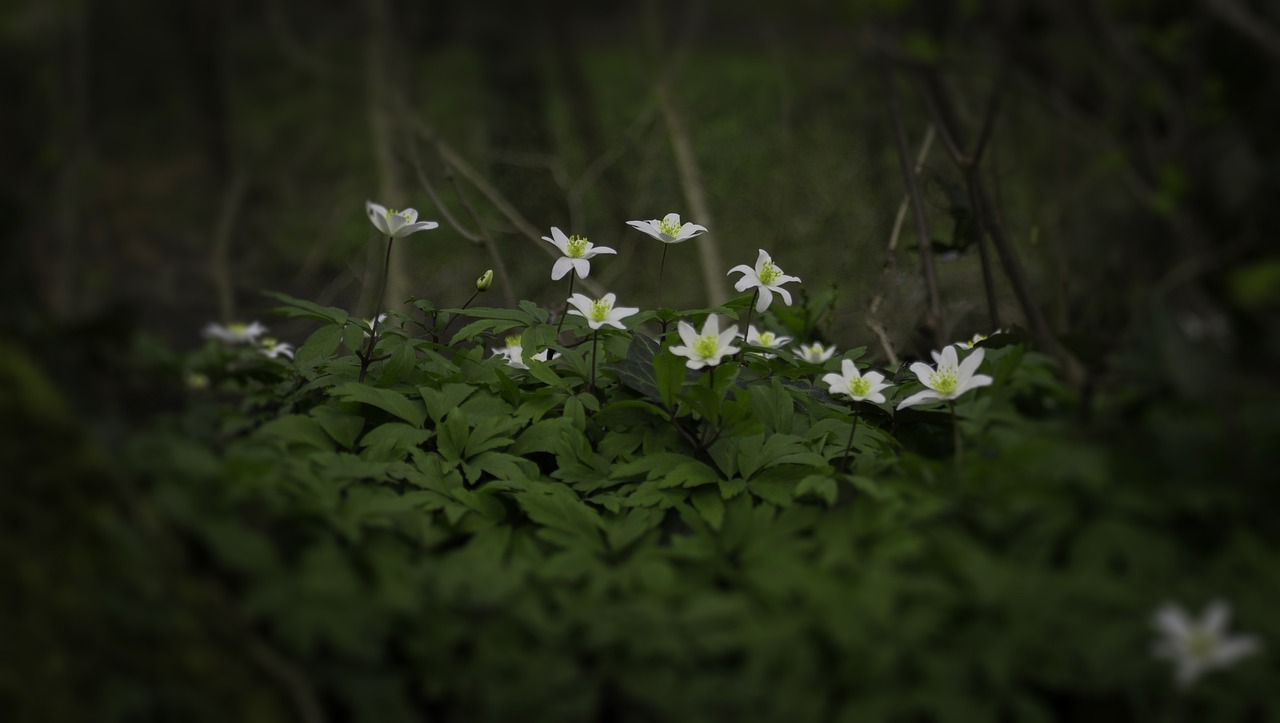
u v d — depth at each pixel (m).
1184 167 1.12
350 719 0.67
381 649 0.66
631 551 0.74
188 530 0.67
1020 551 0.68
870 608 0.66
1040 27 1.38
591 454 0.80
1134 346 0.74
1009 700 0.65
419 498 0.75
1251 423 0.70
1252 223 1.08
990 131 1.01
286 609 0.65
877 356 1.06
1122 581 0.67
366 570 0.69
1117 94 1.29
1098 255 1.27
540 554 0.74
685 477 0.77
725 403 0.78
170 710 0.64
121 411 0.74
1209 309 1.01
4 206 0.79
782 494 0.76
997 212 1.06
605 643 0.67
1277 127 1.16
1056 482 0.69
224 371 0.79
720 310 0.87
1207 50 1.21
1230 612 0.66
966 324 1.17
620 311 0.84
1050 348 0.97
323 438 0.78
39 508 0.65
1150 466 0.70
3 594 0.63
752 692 0.65
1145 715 0.65
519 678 0.66
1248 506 0.68
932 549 0.69
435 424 0.83
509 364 0.88
